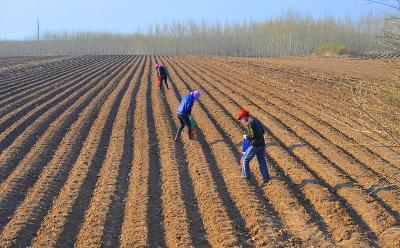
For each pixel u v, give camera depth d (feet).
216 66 144.77
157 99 76.69
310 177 37.99
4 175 39.70
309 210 32.48
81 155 45.78
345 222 29.76
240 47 342.44
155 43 377.91
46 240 28.12
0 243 27.58
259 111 65.62
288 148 47.93
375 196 34.09
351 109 63.82
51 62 176.96
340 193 35.01
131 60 194.90
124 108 68.39
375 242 27.37
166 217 31.63
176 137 50.39
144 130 55.06
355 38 288.10
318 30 308.40
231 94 81.76
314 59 182.39
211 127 55.88
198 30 365.61
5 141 50.37
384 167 39.68
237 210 32.96
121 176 39.99
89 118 61.57
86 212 32.89
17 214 31.89
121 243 28.22
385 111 22.22
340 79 98.99
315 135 51.34
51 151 47.32
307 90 83.76
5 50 351.05
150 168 41.88
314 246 27.04
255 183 37.91
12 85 96.78
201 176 39.17
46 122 59.11
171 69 137.59
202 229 30.09
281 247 26.96
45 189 36.32
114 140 51.08
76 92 85.76
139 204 33.40
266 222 30.25
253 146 37.29
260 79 103.35
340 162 42.01
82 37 382.83
